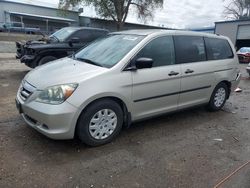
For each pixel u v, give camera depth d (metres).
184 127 4.80
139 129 4.57
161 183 3.05
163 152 3.79
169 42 4.58
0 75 8.91
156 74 4.23
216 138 4.39
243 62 21.52
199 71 4.96
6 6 43.19
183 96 4.81
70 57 4.82
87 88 3.54
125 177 3.13
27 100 3.63
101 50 4.51
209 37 5.39
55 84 3.49
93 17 35.97
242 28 31.39
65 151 3.64
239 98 7.37
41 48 8.31
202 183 3.08
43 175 3.07
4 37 25.88
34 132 4.15
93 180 3.04
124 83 3.86
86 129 3.64
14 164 3.25
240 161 3.64
